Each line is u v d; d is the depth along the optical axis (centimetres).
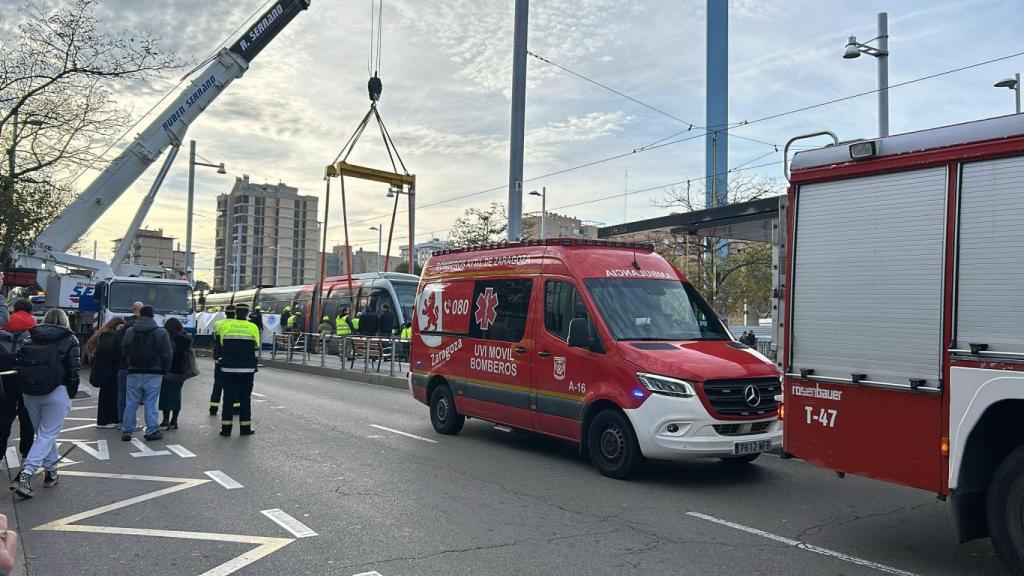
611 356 795
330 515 636
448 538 574
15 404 768
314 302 3375
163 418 1107
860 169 545
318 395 1555
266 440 1005
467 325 1033
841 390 550
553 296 892
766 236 1605
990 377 459
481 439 1034
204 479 770
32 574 493
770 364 791
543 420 885
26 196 2112
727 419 734
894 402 516
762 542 571
